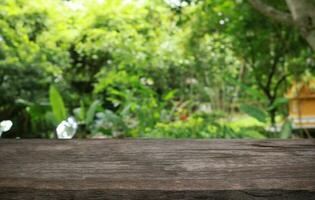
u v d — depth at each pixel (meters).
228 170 0.65
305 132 5.75
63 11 6.31
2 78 5.54
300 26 2.48
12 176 0.64
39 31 6.04
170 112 5.59
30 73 5.66
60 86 6.38
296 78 5.92
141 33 6.70
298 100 5.96
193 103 7.12
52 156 0.67
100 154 0.67
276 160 0.66
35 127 4.75
